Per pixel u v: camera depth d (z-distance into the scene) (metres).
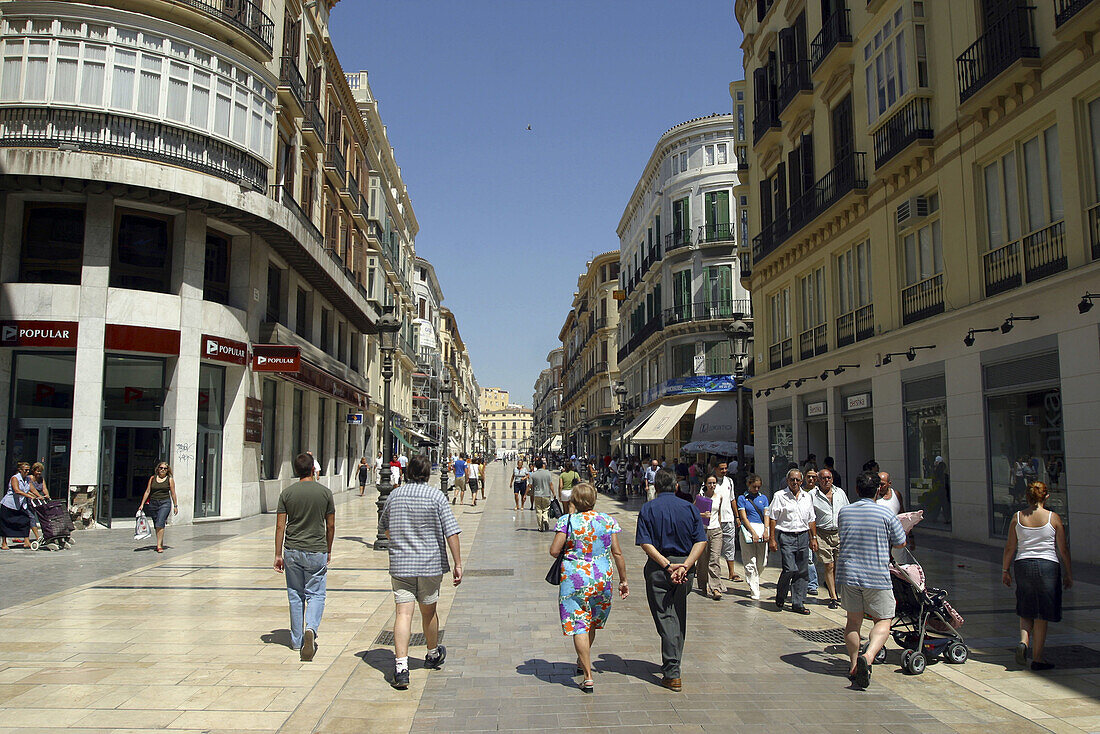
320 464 31.36
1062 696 5.51
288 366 20.38
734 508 11.12
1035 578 6.20
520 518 21.62
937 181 14.79
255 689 5.58
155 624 7.59
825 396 19.72
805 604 9.20
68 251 17.41
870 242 17.53
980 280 13.41
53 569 11.06
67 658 6.31
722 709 5.27
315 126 26.17
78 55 17.11
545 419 137.75
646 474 25.92
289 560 6.62
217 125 18.97
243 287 20.27
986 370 13.25
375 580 10.50
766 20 24.31
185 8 18.17
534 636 7.43
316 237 25.94
